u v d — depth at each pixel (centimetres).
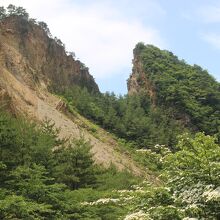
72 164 3706
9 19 11431
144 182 1035
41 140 3234
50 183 3119
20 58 9781
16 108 6144
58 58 12531
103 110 12088
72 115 10181
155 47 15700
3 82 7119
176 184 963
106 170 4306
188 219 880
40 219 2352
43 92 9812
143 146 10569
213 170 920
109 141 9906
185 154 941
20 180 2481
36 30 12031
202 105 12800
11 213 2141
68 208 2609
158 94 13412
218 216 901
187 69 14350
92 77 13862
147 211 923
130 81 14825
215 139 964
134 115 11669
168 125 12062
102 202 991
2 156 2778
